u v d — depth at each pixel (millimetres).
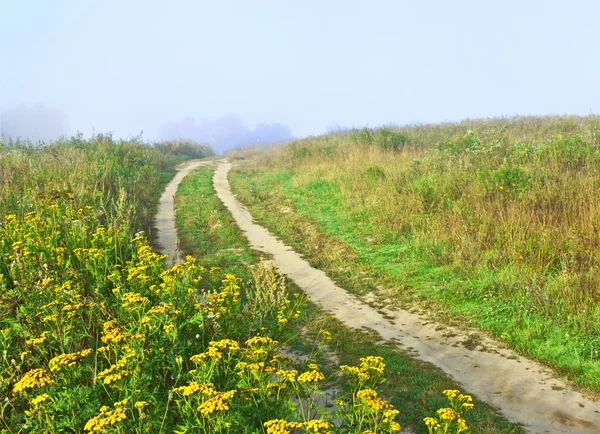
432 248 10727
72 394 3699
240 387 4004
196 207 17469
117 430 3375
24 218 8438
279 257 11891
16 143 21906
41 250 6695
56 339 4715
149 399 3783
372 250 11734
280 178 22391
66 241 7387
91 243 7395
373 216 13664
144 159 26172
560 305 7625
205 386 3588
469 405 3598
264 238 13656
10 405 4129
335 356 6742
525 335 7199
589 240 9023
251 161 33875
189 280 5562
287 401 3865
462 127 26297
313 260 11555
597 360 6434
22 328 4777
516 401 5652
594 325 7016
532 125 23344
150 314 4844
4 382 4031
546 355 6691
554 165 12938
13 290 5531
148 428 3545
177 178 25953
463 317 8070
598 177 11734
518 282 8453
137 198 16859
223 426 3432
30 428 3689
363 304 8930
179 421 4105
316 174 20156
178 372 4453
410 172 15969
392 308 8734
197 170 29344
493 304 8250
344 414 3740
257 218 16062
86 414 3645
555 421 5234
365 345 7102
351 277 10352
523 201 11203
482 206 11625
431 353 6965
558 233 9484
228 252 12250
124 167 20484
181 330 4992
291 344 7113
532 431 5043
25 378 3594
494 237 10164
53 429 3477
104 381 3719
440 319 8125
